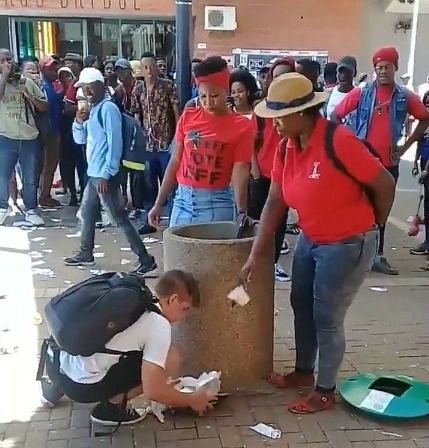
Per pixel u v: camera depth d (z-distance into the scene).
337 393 3.76
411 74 16.23
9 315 4.97
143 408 3.59
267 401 3.70
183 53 6.71
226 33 16.03
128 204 8.23
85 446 3.27
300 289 3.61
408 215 8.74
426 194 6.75
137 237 5.95
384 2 16.66
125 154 5.75
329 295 3.37
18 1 15.41
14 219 8.12
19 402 3.67
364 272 3.36
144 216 7.85
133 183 7.84
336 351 3.50
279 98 3.04
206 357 3.73
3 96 7.69
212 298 3.65
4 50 7.79
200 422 3.48
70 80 9.31
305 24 16.14
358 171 3.11
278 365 4.16
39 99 8.05
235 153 4.06
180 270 3.53
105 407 3.42
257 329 3.78
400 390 3.68
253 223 3.92
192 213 4.15
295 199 3.29
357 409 3.54
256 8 15.93
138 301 3.18
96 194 6.12
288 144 3.28
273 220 3.52
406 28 16.89
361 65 17.00
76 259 6.32
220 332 3.70
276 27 16.06
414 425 3.46
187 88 6.80
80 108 7.30
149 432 3.39
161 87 7.51
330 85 8.12
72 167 8.89
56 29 15.92
